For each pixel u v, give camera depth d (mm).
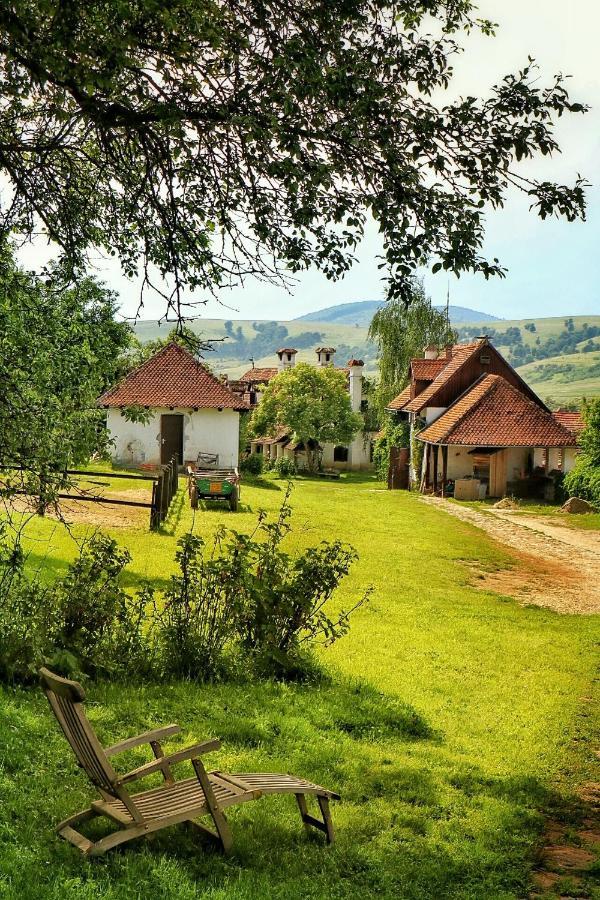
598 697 12023
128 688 9375
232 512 30453
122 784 5402
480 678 12539
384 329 70000
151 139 8711
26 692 8523
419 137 8180
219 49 8117
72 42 7055
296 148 7805
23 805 5977
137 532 22297
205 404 48406
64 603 9664
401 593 19375
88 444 8750
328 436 72875
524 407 49969
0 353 8578
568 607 20016
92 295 10109
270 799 6980
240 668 10609
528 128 8062
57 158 9859
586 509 41125
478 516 38312
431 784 7879
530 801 7809
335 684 10961
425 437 51062
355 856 6102
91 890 4746
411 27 8875
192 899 4902
